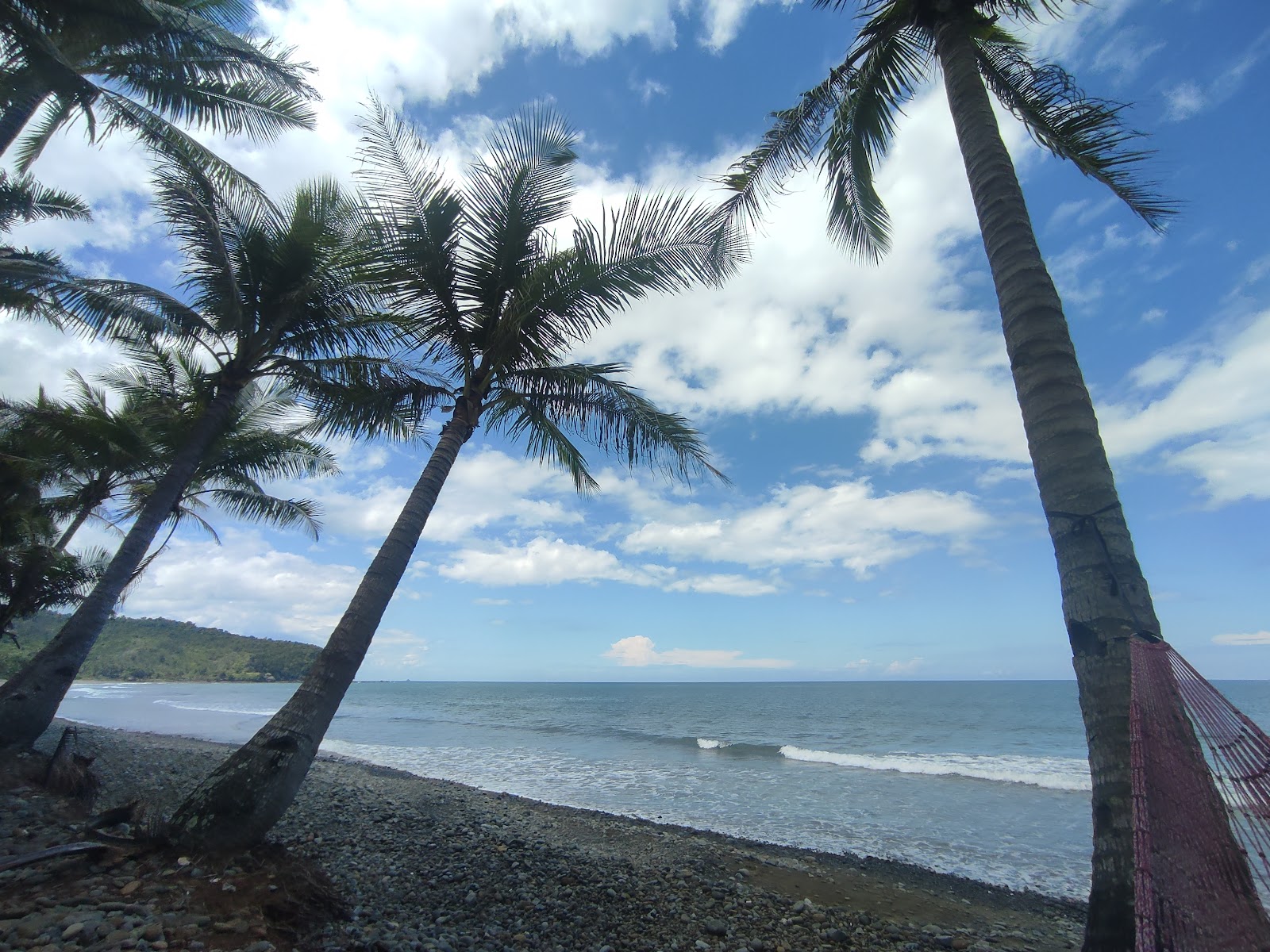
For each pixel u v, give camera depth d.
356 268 8.66
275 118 9.72
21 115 8.02
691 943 5.79
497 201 7.64
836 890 7.91
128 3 7.08
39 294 9.15
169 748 14.33
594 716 41.94
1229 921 2.04
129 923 3.71
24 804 6.09
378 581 6.36
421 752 21.67
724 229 7.06
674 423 8.50
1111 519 3.22
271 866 4.91
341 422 9.12
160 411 12.98
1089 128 5.57
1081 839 10.80
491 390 8.27
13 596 11.36
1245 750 2.23
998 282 4.01
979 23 5.33
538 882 6.87
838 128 6.34
